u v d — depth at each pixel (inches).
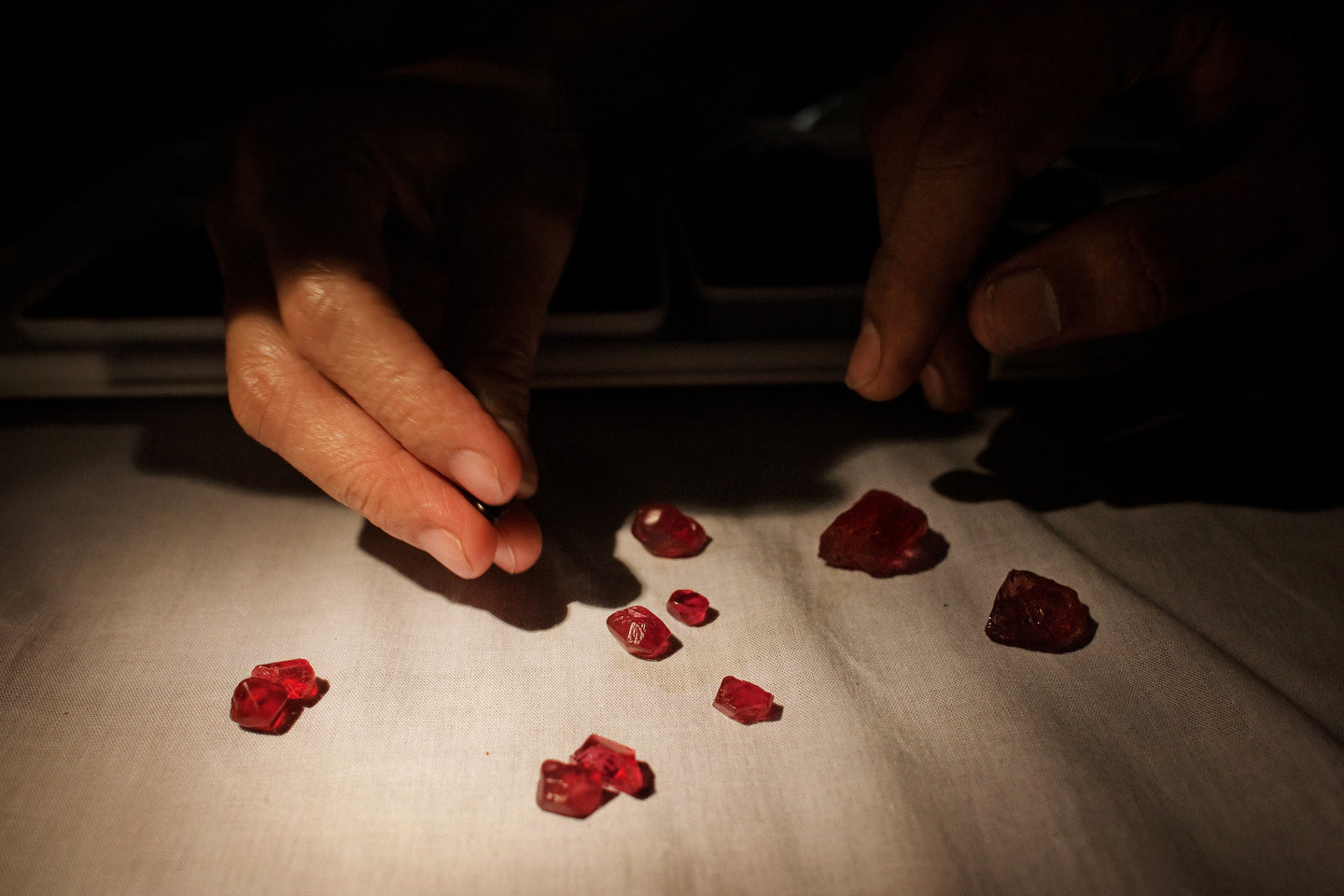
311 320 9.8
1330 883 8.3
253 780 8.9
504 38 14.9
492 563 10.5
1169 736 9.2
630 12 16.1
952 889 8.3
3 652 9.8
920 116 11.6
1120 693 9.5
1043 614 9.8
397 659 9.8
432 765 9.0
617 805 8.7
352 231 10.2
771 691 9.6
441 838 8.5
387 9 21.1
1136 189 15.2
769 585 10.6
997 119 10.1
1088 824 8.6
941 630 10.1
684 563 10.8
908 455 12.2
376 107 11.3
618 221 14.5
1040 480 11.8
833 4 20.3
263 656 9.8
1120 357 12.8
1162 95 11.5
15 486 11.6
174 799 8.8
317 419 10.0
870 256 13.4
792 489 11.8
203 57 21.8
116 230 14.7
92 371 12.4
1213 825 8.6
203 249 14.2
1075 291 10.1
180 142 17.4
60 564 10.7
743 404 13.1
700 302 12.7
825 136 18.4
